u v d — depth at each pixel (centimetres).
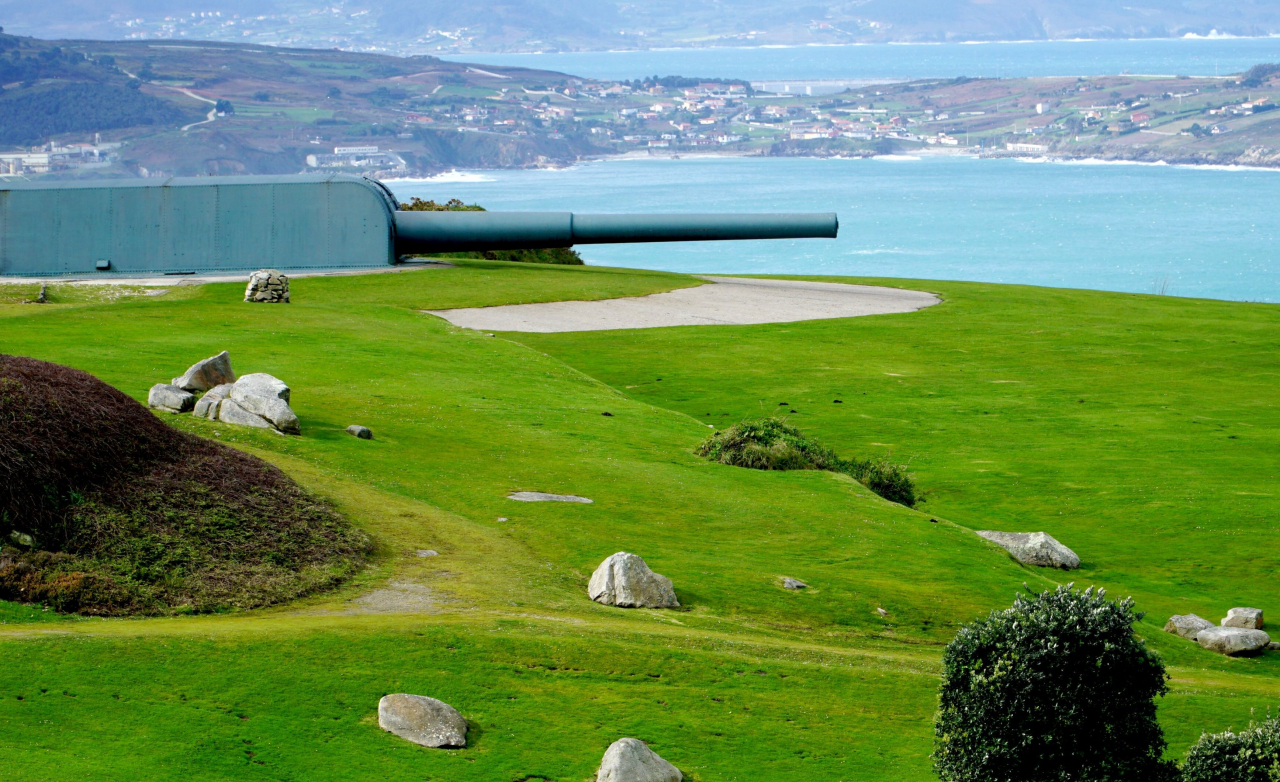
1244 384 7069
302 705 1988
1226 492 4916
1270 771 1909
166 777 1708
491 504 3503
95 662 1992
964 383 6944
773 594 3048
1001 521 4584
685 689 2308
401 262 9738
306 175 9406
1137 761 1991
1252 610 3503
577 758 1988
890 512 3938
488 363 5788
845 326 8600
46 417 2611
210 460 2920
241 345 5406
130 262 8838
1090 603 2005
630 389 6556
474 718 2062
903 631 2959
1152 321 9169
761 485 4100
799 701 2341
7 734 1741
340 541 2845
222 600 2478
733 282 10656
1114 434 5869
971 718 1992
